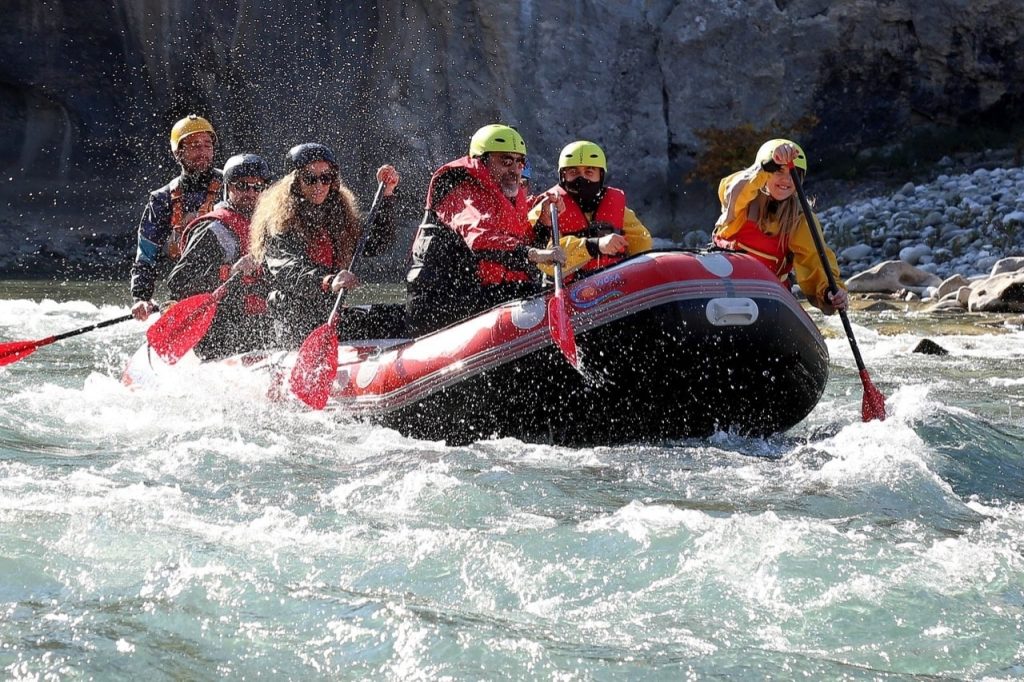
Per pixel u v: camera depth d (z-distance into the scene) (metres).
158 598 6.69
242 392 12.77
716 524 7.89
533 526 8.09
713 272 10.83
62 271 38.78
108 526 7.80
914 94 41.28
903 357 17.89
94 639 6.18
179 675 5.82
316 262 13.41
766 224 12.20
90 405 12.70
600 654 6.03
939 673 5.82
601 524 8.05
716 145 40.44
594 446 11.18
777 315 10.84
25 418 11.80
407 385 11.50
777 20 40.72
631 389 10.82
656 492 9.17
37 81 40.19
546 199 11.98
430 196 12.43
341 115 40.91
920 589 6.78
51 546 7.41
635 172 41.38
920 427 11.44
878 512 8.59
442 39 40.53
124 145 41.28
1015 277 25.03
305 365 11.95
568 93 40.97
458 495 8.88
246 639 6.21
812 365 11.27
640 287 10.71
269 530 7.89
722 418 11.13
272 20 40.59
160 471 9.66
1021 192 34.31
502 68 40.59
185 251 14.08
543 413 11.03
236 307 14.04
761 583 6.89
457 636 6.20
